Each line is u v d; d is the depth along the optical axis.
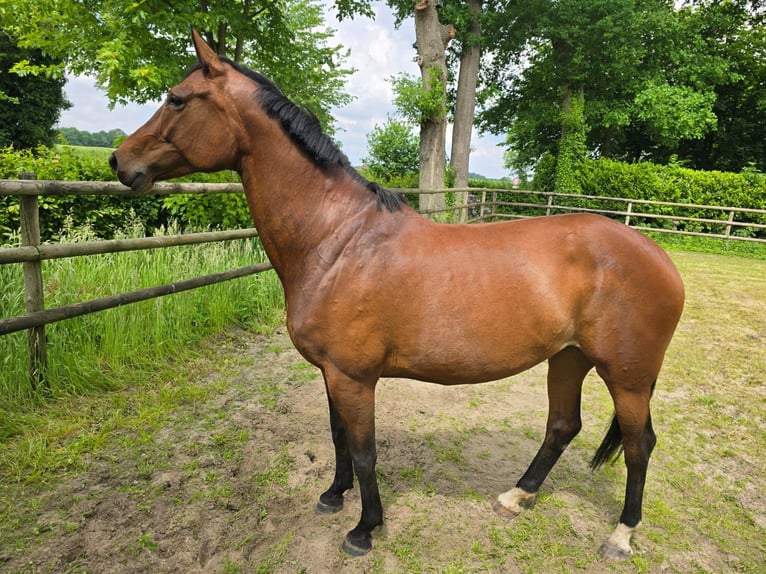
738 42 17.23
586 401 3.59
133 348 3.59
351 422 1.85
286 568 1.88
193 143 1.74
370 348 1.77
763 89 17.28
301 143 1.81
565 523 2.21
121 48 5.52
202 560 1.94
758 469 2.74
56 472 2.36
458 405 3.43
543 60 15.65
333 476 2.50
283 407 3.20
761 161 18.25
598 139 18.83
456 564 1.93
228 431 2.87
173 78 6.48
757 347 4.78
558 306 1.79
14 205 5.00
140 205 6.11
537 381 4.00
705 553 2.07
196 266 4.59
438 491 2.41
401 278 1.73
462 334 1.75
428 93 11.20
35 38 6.25
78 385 3.06
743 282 7.59
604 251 1.83
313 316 1.78
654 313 1.82
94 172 5.78
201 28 6.06
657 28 13.99
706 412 3.43
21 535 1.95
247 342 4.39
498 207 15.05
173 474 2.41
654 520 2.26
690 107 14.00
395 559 1.95
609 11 13.55
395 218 1.83
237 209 5.62
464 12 13.41
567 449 2.88
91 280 3.85
